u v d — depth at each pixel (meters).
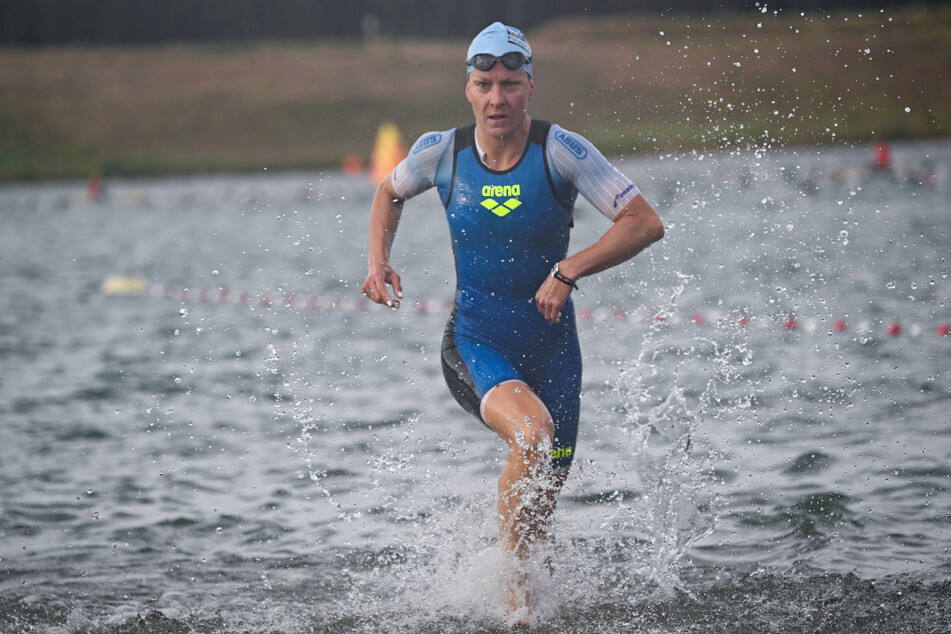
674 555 16.83
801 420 23.81
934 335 32.22
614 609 15.20
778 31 165.12
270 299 45.78
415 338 35.84
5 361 33.84
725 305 38.56
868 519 18.11
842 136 125.38
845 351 30.55
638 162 114.00
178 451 23.48
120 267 58.69
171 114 184.38
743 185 84.81
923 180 85.44
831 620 14.59
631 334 34.59
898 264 46.31
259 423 25.55
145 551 17.92
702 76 147.62
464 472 21.27
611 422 24.31
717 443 22.42
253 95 192.00
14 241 74.25
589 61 171.62
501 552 15.01
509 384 15.26
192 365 32.44
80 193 118.81
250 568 17.11
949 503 18.66
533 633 14.53
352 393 28.23
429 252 61.44
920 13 170.00
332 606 15.63
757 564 16.64
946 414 23.75
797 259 49.31
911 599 15.12
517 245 15.56
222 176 140.88
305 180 125.31
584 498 19.67
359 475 21.36
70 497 20.62
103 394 28.97
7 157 161.75
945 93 140.62
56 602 15.80
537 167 15.27
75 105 189.38
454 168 15.70
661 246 55.19
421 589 16.16
